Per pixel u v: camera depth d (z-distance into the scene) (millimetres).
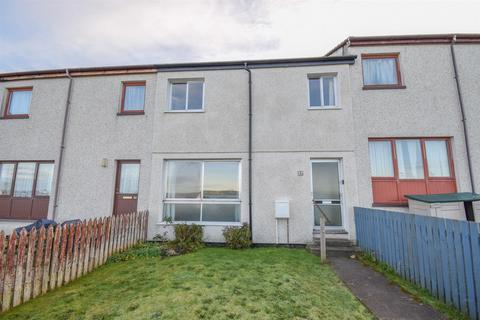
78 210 8008
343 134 7469
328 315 3146
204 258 5516
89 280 4398
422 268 4113
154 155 7926
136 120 8305
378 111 7566
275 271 4668
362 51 7902
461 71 7617
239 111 7906
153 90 8461
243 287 3875
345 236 6836
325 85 8070
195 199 7699
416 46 7816
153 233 7461
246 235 6781
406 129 7434
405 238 4602
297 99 7773
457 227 3396
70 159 8289
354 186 7172
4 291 3264
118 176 8281
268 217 7234
